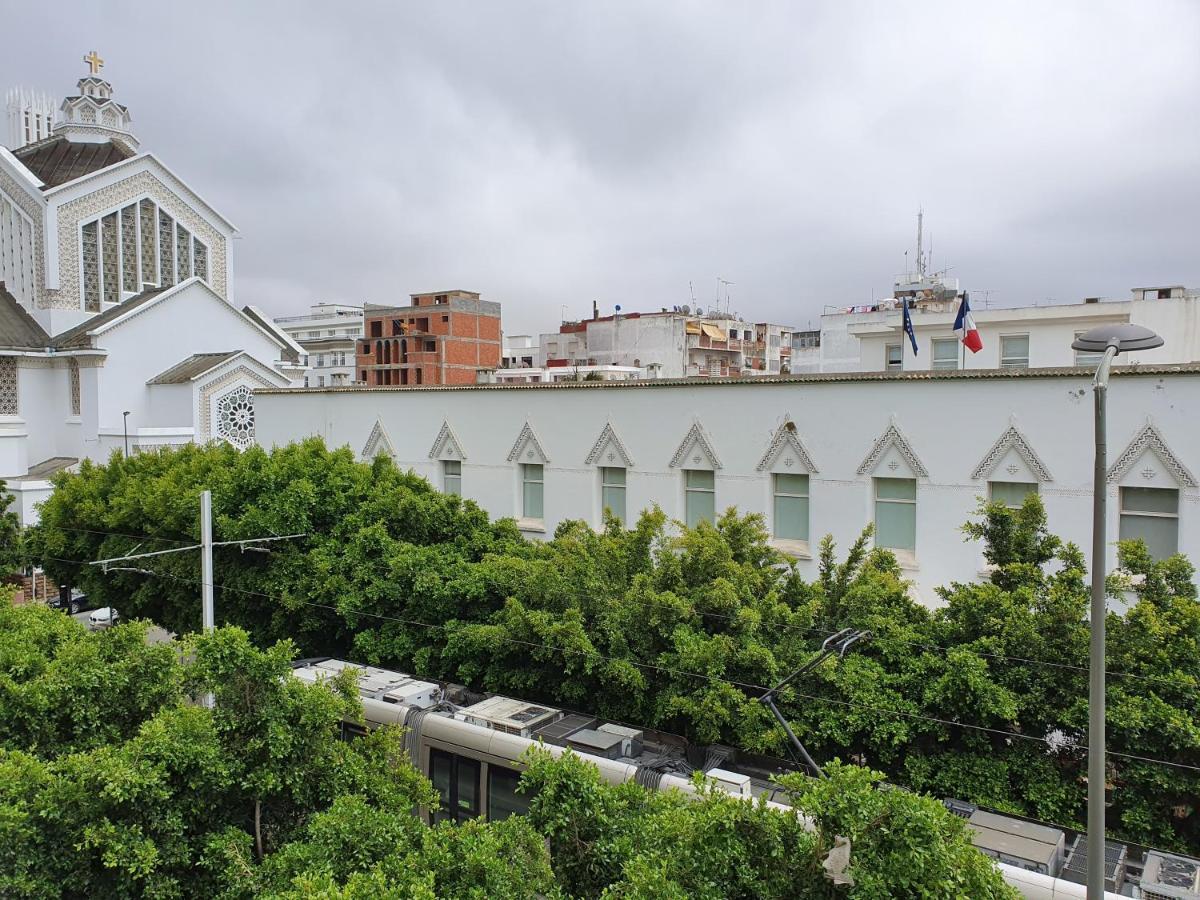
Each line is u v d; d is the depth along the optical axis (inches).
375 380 4347.9
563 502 1202.0
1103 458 354.0
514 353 5132.9
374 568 918.4
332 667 868.6
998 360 1806.1
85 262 2236.7
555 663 756.6
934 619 683.4
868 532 792.9
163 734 480.7
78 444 2130.9
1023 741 594.6
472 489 1304.1
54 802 446.6
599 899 426.3
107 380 2086.6
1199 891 452.1
